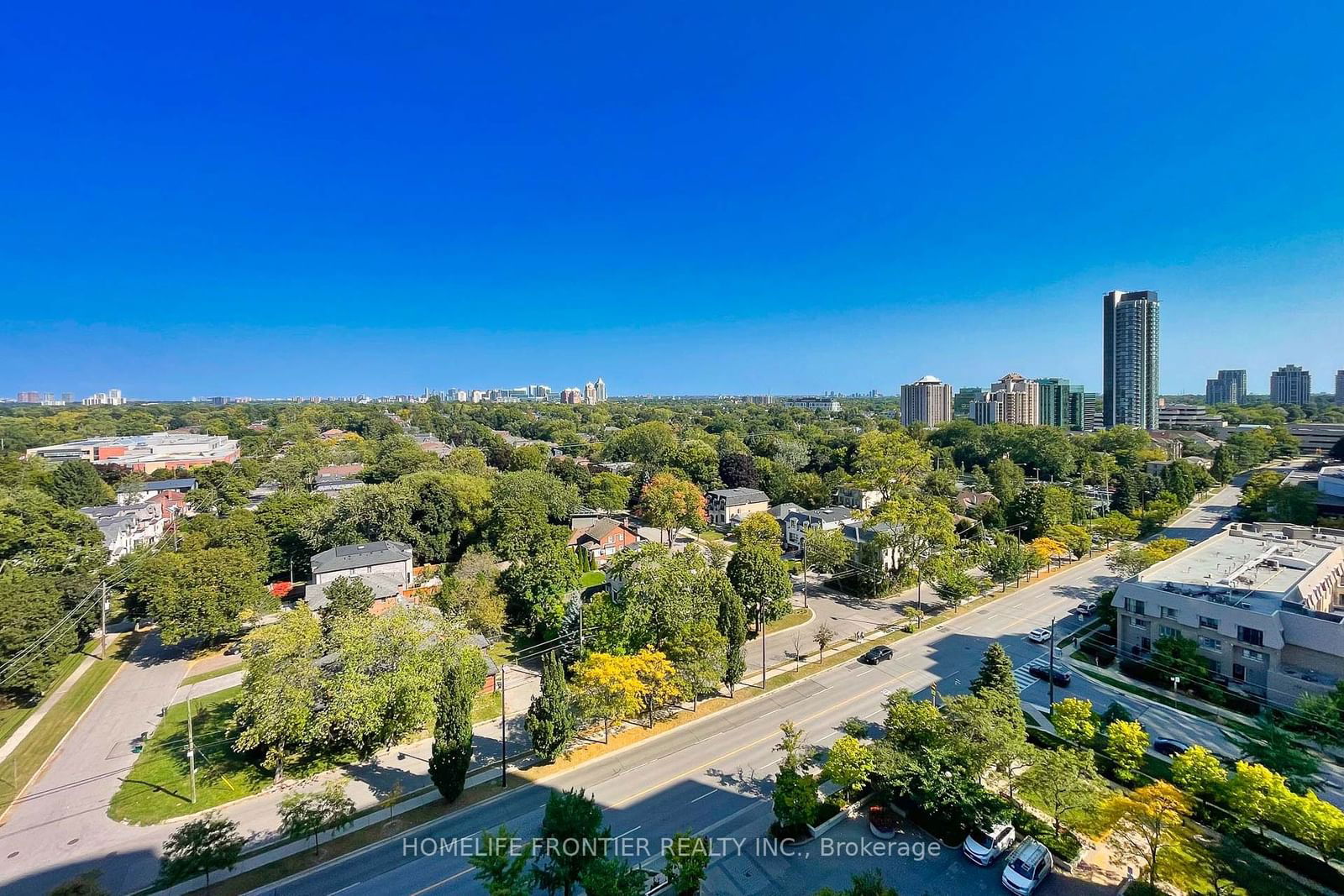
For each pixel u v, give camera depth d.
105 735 36.59
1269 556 50.12
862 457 112.38
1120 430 139.75
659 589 41.03
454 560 75.19
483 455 149.00
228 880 24.97
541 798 30.31
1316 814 22.64
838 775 27.78
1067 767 25.69
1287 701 36.56
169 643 45.78
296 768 32.88
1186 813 23.86
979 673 40.75
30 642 40.47
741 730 36.62
